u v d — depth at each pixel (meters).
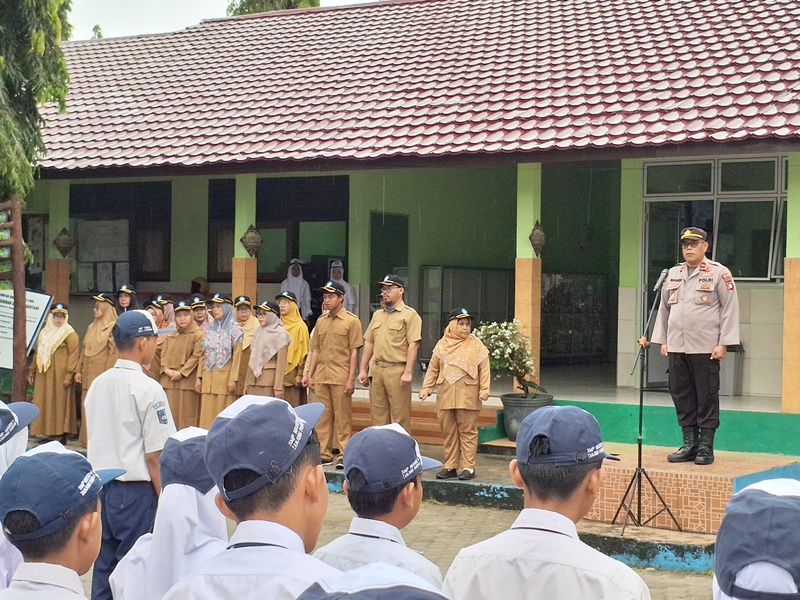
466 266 16.83
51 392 12.34
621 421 11.04
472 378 9.96
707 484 7.86
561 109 12.16
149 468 5.51
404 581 1.59
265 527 2.47
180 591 2.45
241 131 13.79
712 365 8.44
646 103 11.74
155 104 15.59
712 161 12.19
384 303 10.66
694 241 8.53
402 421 10.49
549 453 3.06
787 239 10.30
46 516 2.81
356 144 12.54
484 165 11.70
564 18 15.52
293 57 16.48
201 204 16.89
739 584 2.11
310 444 2.56
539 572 2.99
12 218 10.41
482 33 15.71
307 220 15.78
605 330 18.27
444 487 9.70
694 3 14.55
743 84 11.56
